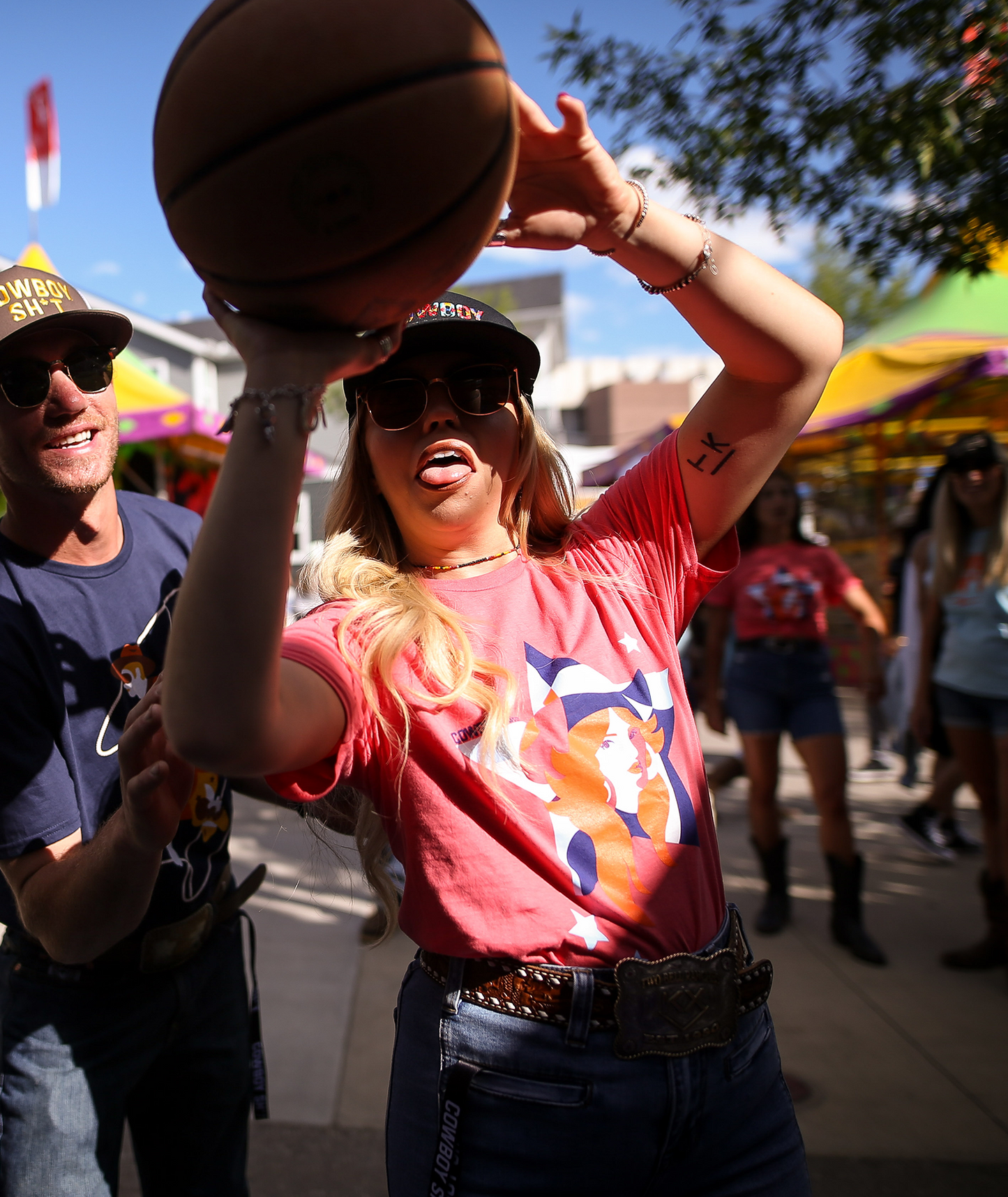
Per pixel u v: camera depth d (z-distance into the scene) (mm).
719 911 1316
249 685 923
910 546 5391
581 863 1206
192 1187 1858
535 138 1052
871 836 5480
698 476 1415
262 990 3465
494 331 1358
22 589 1661
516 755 1227
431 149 871
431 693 1243
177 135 893
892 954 3791
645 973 1175
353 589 1337
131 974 1672
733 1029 1229
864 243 4020
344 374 1000
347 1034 3160
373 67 854
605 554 1440
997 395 9484
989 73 3357
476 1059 1174
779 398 1327
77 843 1595
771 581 3992
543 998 1167
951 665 3662
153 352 21469
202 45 884
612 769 1255
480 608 1355
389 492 1409
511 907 1180
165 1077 1833
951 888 4586
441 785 1229
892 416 8820
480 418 1379
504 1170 1164
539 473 1514
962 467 3543
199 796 1771
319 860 2059
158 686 1374
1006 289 9203
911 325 9492
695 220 1208
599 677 1308
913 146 3551
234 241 898
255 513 918
